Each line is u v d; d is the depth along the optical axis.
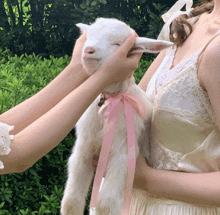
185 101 1.55
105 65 1.42
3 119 1.58
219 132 1.56
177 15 1.87
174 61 1.74
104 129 1.68
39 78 3.54
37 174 3.16
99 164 1.62
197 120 1.54
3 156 1.33
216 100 1.45
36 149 1.35
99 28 1.58
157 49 1.50
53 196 3.25
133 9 5.65
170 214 1.61
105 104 1.64
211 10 1.82
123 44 1.45
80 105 1.38
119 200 1.65
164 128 1.63
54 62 4.29
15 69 3.97
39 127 1.37
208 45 1.48
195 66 1.53
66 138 3.24
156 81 1.74
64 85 1.71
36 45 5.61
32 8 5.48
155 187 1.59
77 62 1.74
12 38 5.56
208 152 1.56
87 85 1.41
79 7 5.37
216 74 1.43
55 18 5.46
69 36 5.43
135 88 1.74
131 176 1.59
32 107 1.63
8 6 5.50
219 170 1.59
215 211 1.62
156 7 5.26
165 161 1.67
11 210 3.04
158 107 1.62
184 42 1.75
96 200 1.62
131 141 1.63
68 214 1.77
